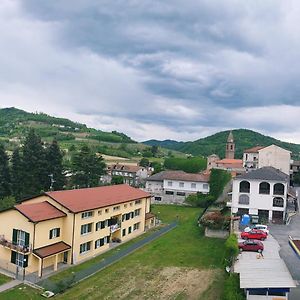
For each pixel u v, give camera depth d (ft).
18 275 153.79
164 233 227.81
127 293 139.74
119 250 194.59
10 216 164.55
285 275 126.82
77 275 156.97
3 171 275.59
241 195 239.30
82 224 178.19
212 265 166.20
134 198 223.10
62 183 306.14
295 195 268.41
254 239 182.19
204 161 429.79
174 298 134.92
